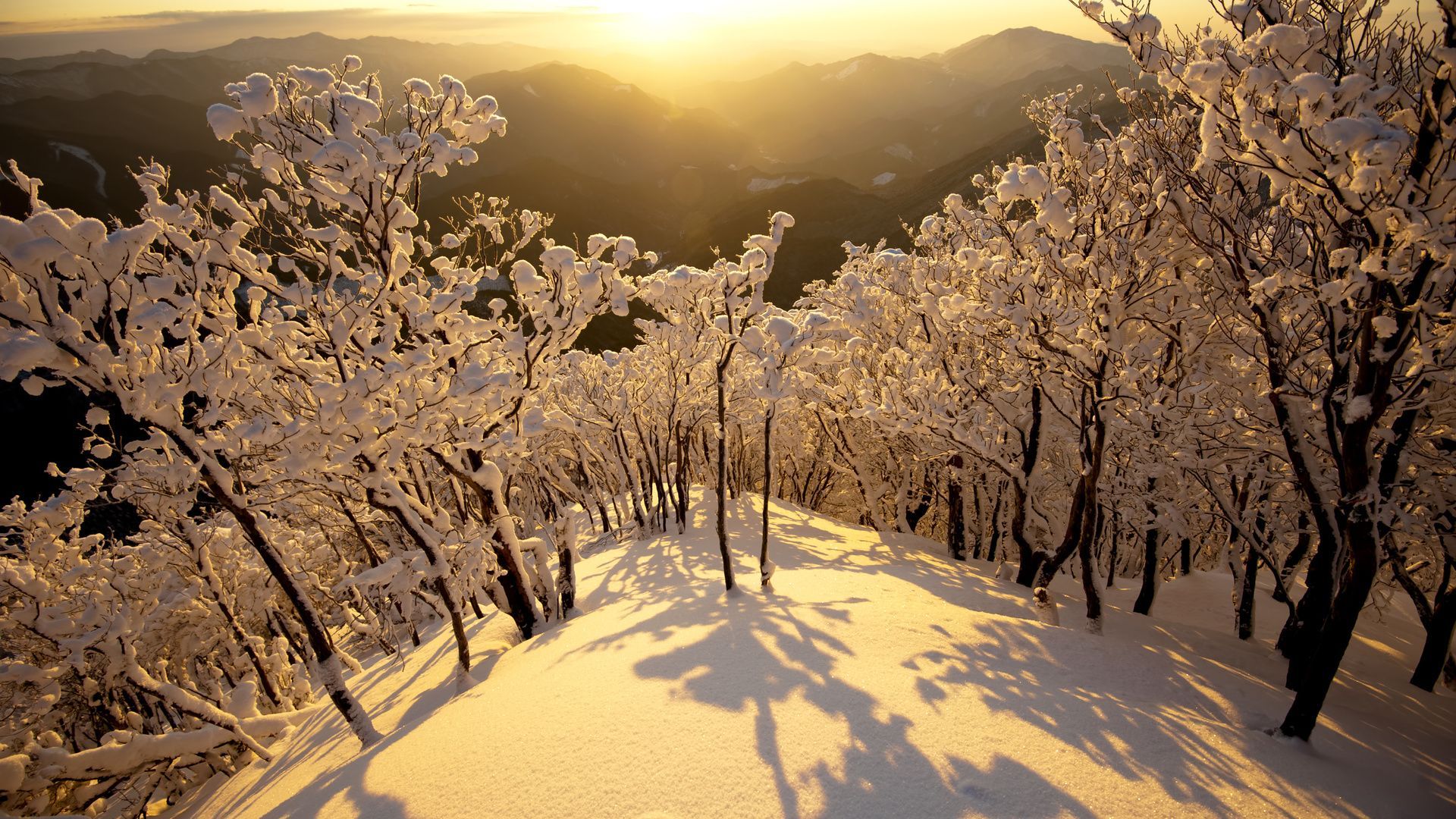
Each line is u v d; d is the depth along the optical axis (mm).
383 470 7391
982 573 13227
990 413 12148
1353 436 4820
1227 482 10008
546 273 8516
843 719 4594
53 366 5488
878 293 12656
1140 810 3766
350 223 7762
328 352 7898
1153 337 8594
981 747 4293
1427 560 8812
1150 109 6941
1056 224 7023
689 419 16328
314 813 4625
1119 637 7742
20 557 9469
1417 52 4562
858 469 18188
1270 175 4637
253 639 11023
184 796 9984
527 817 3904
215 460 6457
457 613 7586
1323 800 4102
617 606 9148
